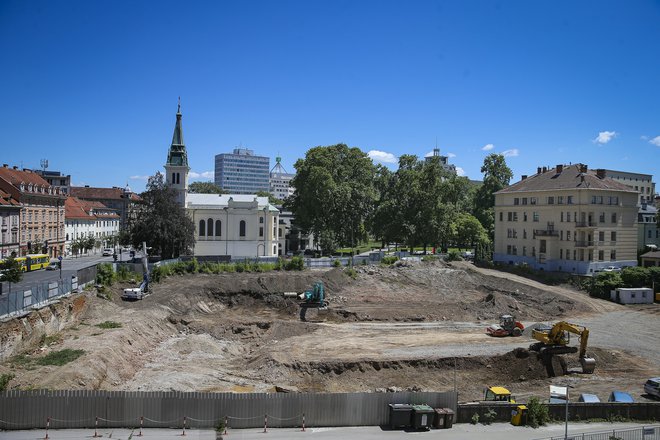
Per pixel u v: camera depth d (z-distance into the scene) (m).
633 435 29.00
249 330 56.38
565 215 86.12
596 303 72.06
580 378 44.41
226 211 100.69
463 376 44.06
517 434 29.53
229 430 28.75
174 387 37.12
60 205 104.00
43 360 36.09
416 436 28.92
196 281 69.94
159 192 81.25
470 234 115.62
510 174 129.62
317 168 104.38
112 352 39.88
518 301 72.56
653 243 103.94
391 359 44.75
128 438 26.81
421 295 75.50
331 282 74.50
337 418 30.12
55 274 71.56
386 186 131.12
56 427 27.66
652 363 48.22
